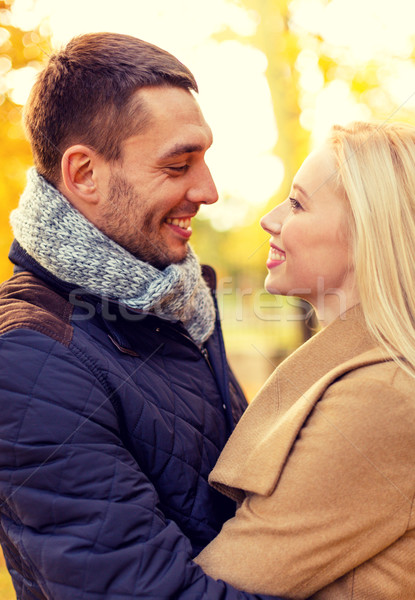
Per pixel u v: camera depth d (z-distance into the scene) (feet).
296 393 3.45
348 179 3.48
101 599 2.64
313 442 2.94
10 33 8.84
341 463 2.84
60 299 3.39
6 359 2.89
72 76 3.38
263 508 2.98
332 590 2.93
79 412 2.89
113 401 3.14
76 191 3.43
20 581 3.10
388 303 3.27
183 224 3.73
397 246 3.31
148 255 3.60
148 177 3.44
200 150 3.54
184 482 3.31
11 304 3.18
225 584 2.81
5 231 9.04
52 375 2.92
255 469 3.09
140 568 2.69
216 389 4.00
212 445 3.65
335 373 3.13
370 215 3.38
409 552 2.90
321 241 3.63
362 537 2.82
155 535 2.80
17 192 9.08
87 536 2.68
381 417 2.86
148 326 3.65
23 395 2.84
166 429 3.30
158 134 3.38
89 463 2.80
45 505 2.72
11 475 2.78
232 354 20.39
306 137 12.53
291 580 2.83
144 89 3.37
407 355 3.11
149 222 3.52
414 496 2.83
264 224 4.01
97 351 3.21
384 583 2.88
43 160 3.51
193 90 3.64
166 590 2.67
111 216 3.47
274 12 12.33
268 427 3.39
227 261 49.90
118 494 2.80
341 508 2.82
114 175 3.43
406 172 3.39
